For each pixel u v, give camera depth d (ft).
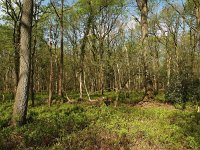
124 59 75.72
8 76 152.25
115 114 55.21
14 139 35.50
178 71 89.45
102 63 79.97
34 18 70.95
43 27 86.58
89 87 203.10
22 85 45.27
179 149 33.91
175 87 81.66
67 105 73.92
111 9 110.22
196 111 61.77
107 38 121.60
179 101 78.43
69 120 47.29
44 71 179.01
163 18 131.34
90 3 98.07
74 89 181.98
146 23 86.02
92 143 34.63
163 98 86.43
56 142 35.63
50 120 47.03
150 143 35.35
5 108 73.10
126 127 43.19
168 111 60.80
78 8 97.25
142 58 79.51
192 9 99.04
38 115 55.36
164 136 37.63
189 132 40.32
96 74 169.78
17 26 71.67
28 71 45.91
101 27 116.78
